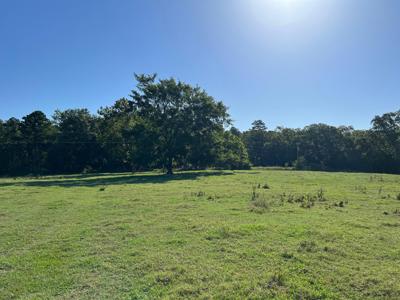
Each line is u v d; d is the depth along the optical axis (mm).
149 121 48719
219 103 50312
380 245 9602
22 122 79438
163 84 48906
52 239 11188
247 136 97188
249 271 7766
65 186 31250
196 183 30609
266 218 13531
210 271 7820
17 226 13383
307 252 9016
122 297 6668
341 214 14367
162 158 49188
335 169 80312
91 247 10094
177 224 12711
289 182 30828
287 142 93000
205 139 49312
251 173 46219
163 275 7605
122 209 16625
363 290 6758
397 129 75688
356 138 81500
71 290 7074
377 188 25016
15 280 7688
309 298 6480
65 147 74812
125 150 67188
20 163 74750
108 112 78750
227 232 11031
